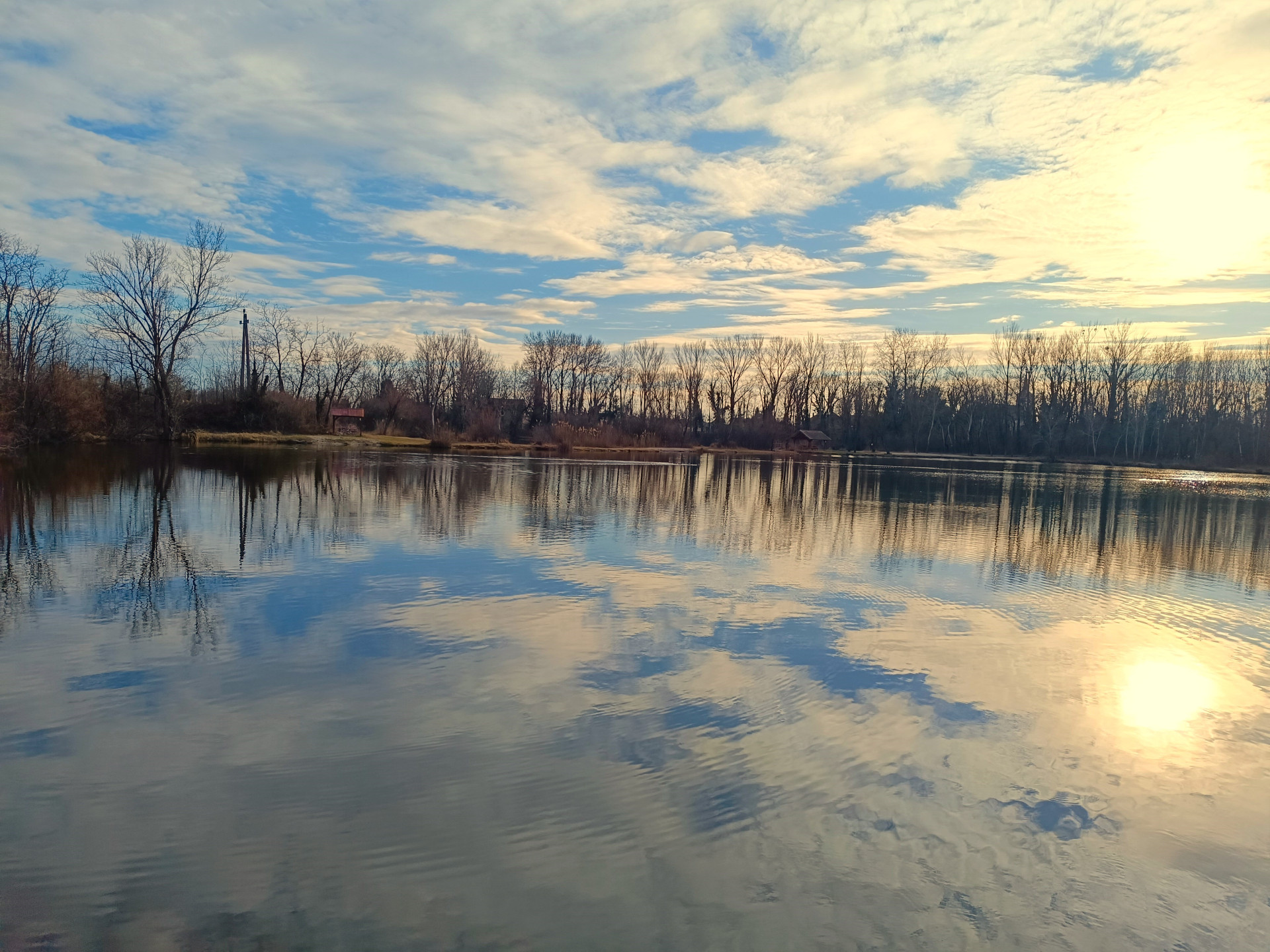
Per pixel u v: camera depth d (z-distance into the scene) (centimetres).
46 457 3719
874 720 882
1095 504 3384
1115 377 9150
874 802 700
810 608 1369
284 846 607
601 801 684
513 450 6831
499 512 2458
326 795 682
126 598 1300
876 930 534
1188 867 623
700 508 2820
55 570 1480
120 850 596
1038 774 767
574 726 838
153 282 5059
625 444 8262
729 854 613
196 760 742
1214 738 864
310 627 1166
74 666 985
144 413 5306
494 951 499
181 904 538
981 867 610
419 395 9912
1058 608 1438
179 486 2789
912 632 1240
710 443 10150
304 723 829
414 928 519
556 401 10719
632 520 2400
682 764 757
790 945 515
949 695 970
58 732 798
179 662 1006
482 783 710
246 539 1834
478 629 1177
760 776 739
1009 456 8994
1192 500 3716
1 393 3962
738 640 1163
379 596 1348
